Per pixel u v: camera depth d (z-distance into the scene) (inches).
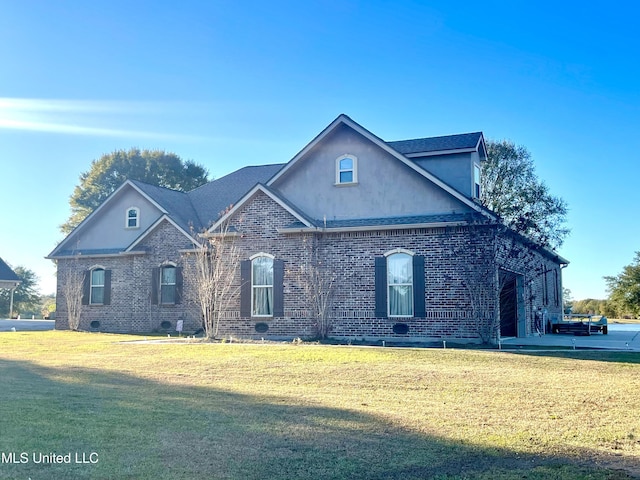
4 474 229.8
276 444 279.3
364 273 860.0
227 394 414.0
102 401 379.9
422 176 871.7
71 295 1153.4
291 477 233.1
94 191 2191.2
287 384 460.1
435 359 585.3
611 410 362.3
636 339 904.9
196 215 1165.7
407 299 837.8
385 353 625.0
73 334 1018.1
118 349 704.4
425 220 850.1
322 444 280.2
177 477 229.6
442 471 242.7
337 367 536.4
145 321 1069.1
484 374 500.4
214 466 244.2
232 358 597.3
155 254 1075.9
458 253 807.7
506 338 931.3
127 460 249.9
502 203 1707.7
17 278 1497.3
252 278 911.7
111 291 1132.5
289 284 885.8
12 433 291.1
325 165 934.4
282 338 872.3
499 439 291.3
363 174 909.8
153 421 322.3
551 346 743.7
